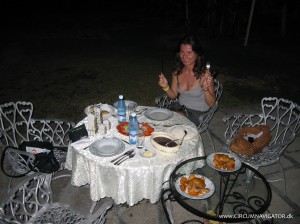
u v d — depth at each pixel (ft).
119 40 36.81
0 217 6.40
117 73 25.41
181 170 9.01
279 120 12.10
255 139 10.64
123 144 8.88
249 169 9.37
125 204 10.78
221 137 15.46
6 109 18.35
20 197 10.84
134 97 20.81
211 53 31.12
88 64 27.73
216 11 36.14
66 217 7.84
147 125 9.92
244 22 36.76
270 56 30.53
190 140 9.36
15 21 46.98
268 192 8.62
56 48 32.96
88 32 40.96
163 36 38.60
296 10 39.81
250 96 20.93
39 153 9.64
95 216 6.92
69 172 12.39
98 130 9.64
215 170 9.42
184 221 10.21
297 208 10.86
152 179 8.28
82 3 65.92
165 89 12.38
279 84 23.30
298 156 13.88
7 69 25.88
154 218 10.33
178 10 46.24
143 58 29.66
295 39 37.04
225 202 8.48
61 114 18.06
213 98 11.85
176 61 12.51
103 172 8.25
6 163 12.75
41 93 21.06
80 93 21.25
